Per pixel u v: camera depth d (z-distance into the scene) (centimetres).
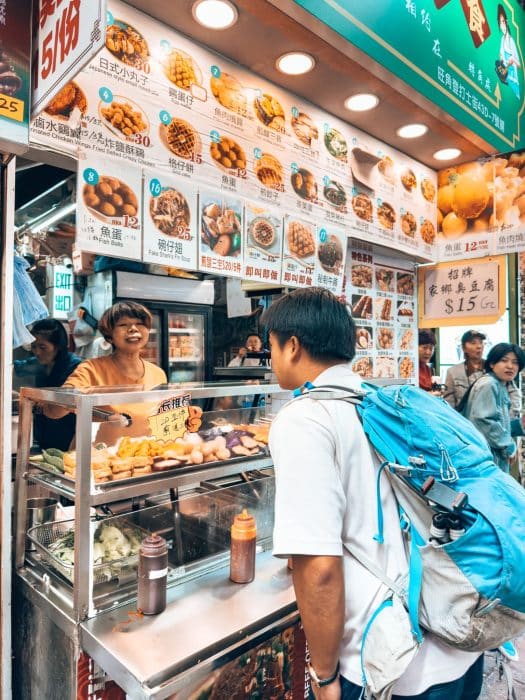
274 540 100
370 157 302
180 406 165
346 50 224
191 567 162
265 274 244
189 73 210
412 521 103
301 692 167
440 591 96
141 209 191
